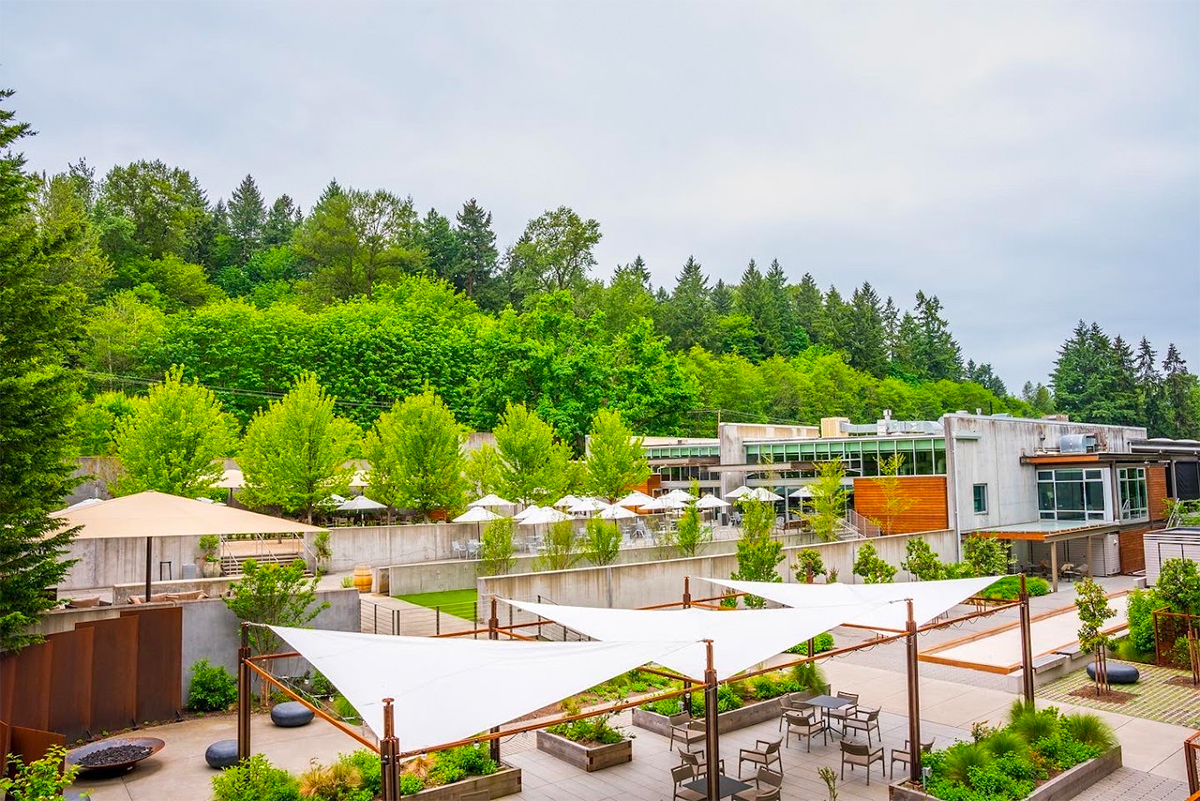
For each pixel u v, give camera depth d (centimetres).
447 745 952
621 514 3875
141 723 1836
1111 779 1478
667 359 7200
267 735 1747
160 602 2142
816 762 1575
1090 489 4528
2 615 1580
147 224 9031
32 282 1672
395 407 4328
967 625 2931
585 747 1555
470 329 8138
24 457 1602
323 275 9369
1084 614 2092
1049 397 15600
